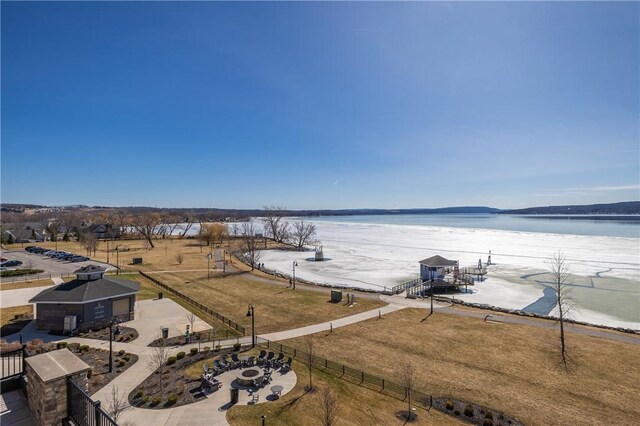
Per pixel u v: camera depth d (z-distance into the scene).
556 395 24.39
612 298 52.25
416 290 56.44
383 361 29.56
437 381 26.23
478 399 23.86
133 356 28.94
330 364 28.44
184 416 20.48
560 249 107.62
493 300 51.84
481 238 150.00
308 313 43.06
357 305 46.75
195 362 27.98
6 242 113.69
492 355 30.78
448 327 38.00
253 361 27.81
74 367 11.86
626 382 26.12
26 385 13.16
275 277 66.62
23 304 42.69
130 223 155.75
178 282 60.09
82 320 34.91
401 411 22.30
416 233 182.88
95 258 83.31
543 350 31.81
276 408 21.55
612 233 166.12
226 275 67.25
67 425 11.44
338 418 20.84
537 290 57.81
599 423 21.34
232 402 21.94
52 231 130.00
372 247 119.94
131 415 20.50
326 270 77.69
